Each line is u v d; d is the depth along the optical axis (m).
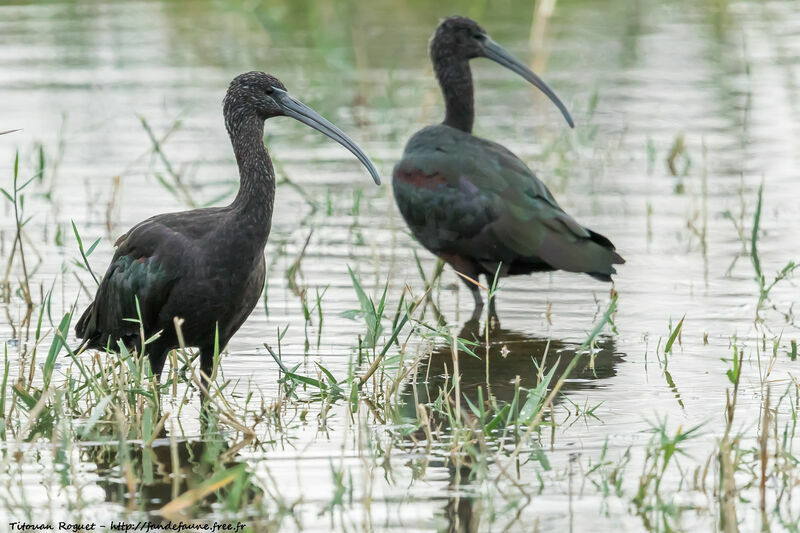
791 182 18.03
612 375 11.33
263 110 10.96
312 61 25.80
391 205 16.75
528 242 13.09
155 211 16.80
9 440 9.79
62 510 8.47
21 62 25.89
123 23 29.72
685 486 8.80
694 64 25.67
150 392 10.34
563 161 19.03
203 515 8.38
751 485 8.80
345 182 18.48
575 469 9.12
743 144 20.05
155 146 17.80
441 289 14.38
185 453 9.56
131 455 9.52
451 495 8.67
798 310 13.11
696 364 11.55
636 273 14.59
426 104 21.34
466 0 30.97
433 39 15.19
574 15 30.56
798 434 9.70
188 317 10.56
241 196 10.59
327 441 9.77
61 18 30.31
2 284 13.86
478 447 9.58
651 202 17.33
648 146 18.91
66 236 15.83
